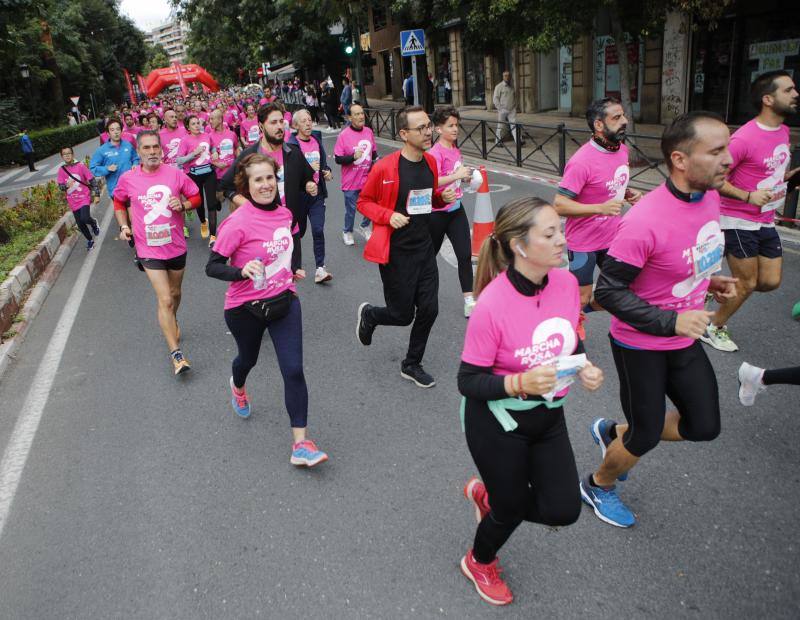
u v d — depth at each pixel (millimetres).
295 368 3779
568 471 2514
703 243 2711
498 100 15891
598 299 2752
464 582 2916
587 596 2785
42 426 4617
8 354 5859
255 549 3219
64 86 53781
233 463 3979
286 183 5262
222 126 9805
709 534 3080
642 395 2867
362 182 8570
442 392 4648
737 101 15445
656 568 2904
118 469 4012
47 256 9180
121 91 73875
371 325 4859
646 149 13969
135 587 3029
